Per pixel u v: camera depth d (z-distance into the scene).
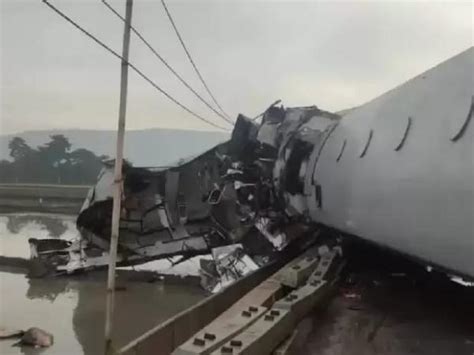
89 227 41.03
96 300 38.50
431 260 12.53
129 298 39.09
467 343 12.45
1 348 28.09
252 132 36.47
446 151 11.07
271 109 35.28
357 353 11.76
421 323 14.63
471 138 10.16
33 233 84.75
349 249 25.89
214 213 38.28
